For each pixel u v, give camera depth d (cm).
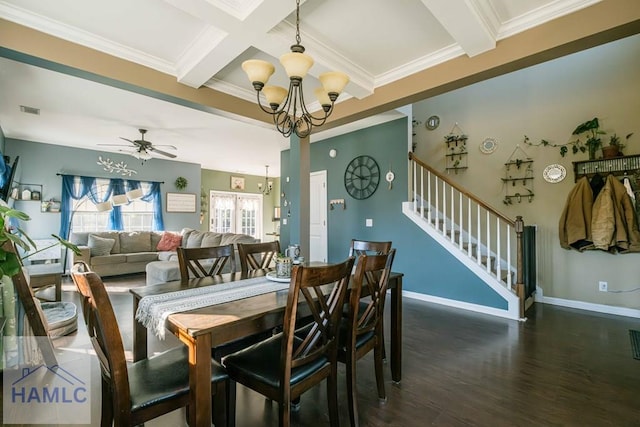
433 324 341
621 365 246
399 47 265
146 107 404
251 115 366
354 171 523
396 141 472
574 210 387
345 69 289
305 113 233
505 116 468
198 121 464
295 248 244
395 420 180
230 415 161
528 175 445
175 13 222
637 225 353
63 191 611
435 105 538
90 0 207
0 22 212
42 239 573
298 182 402
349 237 529
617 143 379
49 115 436
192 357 128
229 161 796
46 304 344
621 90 381
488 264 382
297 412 189
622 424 176
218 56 255
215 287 197
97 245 583
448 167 518
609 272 386
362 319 187
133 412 123
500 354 267
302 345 146
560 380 224
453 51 264
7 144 554
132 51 266
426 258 435
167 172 760
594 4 199
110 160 672
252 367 153
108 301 119
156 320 147
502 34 234
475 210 487
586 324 340
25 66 296
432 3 193
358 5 212
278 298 171
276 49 249
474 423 177
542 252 432
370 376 233
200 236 623
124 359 122
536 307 405
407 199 458
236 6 204
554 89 428
